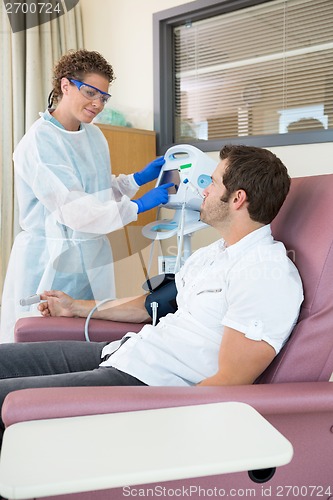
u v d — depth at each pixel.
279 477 1.09
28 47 3.25
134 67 3.37
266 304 1.19
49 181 2.12
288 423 1.09
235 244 1.36
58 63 2.19
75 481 0.71
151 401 1.01
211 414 0.94
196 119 3.24
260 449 0.80
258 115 2.97
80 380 1.31
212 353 1.33
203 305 1.36
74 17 3.49
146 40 3.28
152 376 1.33
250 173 1.33
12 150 3.32
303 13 2.74
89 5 3.55
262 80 2.93
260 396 1.04
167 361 1.33
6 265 3.34
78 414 0.97
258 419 0.91
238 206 1.35
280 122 2.89
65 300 1.85
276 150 2.76
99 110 2.19
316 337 1.21
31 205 2.24
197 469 0.75
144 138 3.14
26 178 2.17
